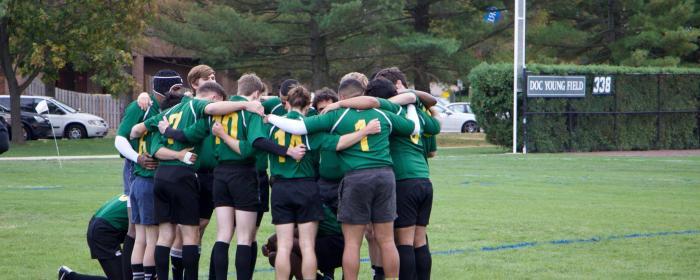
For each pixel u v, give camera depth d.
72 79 74.00
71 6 45.62
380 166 10.99
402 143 11.57
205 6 56.06
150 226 11.86
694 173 31.11
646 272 13.21
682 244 15.66
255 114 11.32
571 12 65.62
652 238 16.27
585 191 24.69
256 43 53.47
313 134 11.12
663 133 48.47
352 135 10.90
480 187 25.73
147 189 11.77
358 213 10.97
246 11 55.75
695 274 13.09
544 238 16.30
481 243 15.76
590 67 45.78
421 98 11.98
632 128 47.34
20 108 48.22
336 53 57.91
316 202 11.27
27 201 21.55
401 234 11.51
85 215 19.14
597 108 46.12
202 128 11.52
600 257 14.44
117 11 47.06
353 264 11.04
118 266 12.32
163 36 52.91
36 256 14.44
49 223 17.95
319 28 53.09
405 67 59.84
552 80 44.41
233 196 11.46
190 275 11.67
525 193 24.05
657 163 36.03
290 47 58.56
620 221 18.47
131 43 50.16
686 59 65.62
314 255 11.20
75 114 54.75
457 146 51.62
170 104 12.18
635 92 47.38
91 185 25.92
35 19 44.44
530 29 63.09
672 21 60.97
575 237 16.45
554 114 44.75
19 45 47.19
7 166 33.16
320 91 12.02
